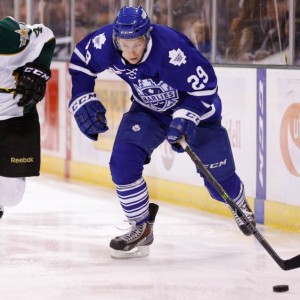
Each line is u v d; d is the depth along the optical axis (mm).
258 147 14695
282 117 14133
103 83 19000
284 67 14141
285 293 10156
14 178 12117
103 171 18969
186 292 10203
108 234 13766
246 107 14953
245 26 15477
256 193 14812
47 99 21109
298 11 14414
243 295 10062
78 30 20000
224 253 12352
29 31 11578
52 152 21062
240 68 15055
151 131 11680
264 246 10555
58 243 13016
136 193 11734
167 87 11203
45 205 16516
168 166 16922
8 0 22953
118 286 10477
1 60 11492
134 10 10680
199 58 11008
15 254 12211
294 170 13938
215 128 12055
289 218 14008
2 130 11984
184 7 16938
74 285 10500
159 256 12148
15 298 9883
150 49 10820
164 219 15031
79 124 11727
